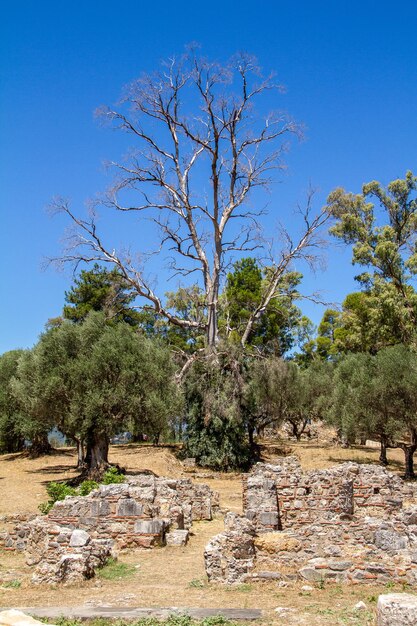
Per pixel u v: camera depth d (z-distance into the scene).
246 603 10.77
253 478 18.12
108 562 14.84
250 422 47.69
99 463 33.25
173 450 47.78
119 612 10.14
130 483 18.70
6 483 33.59
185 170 49.41
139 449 47.09
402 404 37.47
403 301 53.00
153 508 17.55
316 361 61.03
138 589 12.29
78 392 32.31
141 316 61.59
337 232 59.28
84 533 14.06
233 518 15.18
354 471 19.05
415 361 38.25
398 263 55.72
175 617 9.55
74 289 59.88
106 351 32.97
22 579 13.44
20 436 47.50
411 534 13.38
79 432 32.62
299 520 17.84
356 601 10.84
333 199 59.78
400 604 7.95
